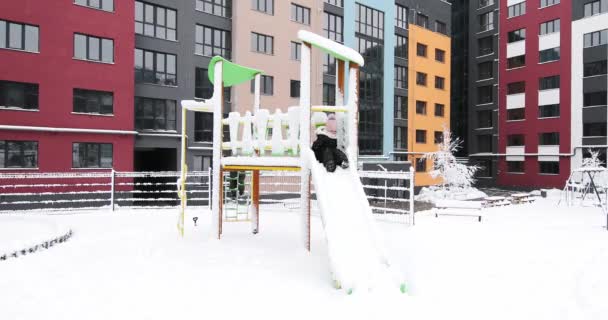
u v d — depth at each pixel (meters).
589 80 38.84
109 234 11.41
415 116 41.47
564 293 5.95
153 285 6.28
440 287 6.25
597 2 38.56
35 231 11.34
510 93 45.56
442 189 33.75
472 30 49.59
